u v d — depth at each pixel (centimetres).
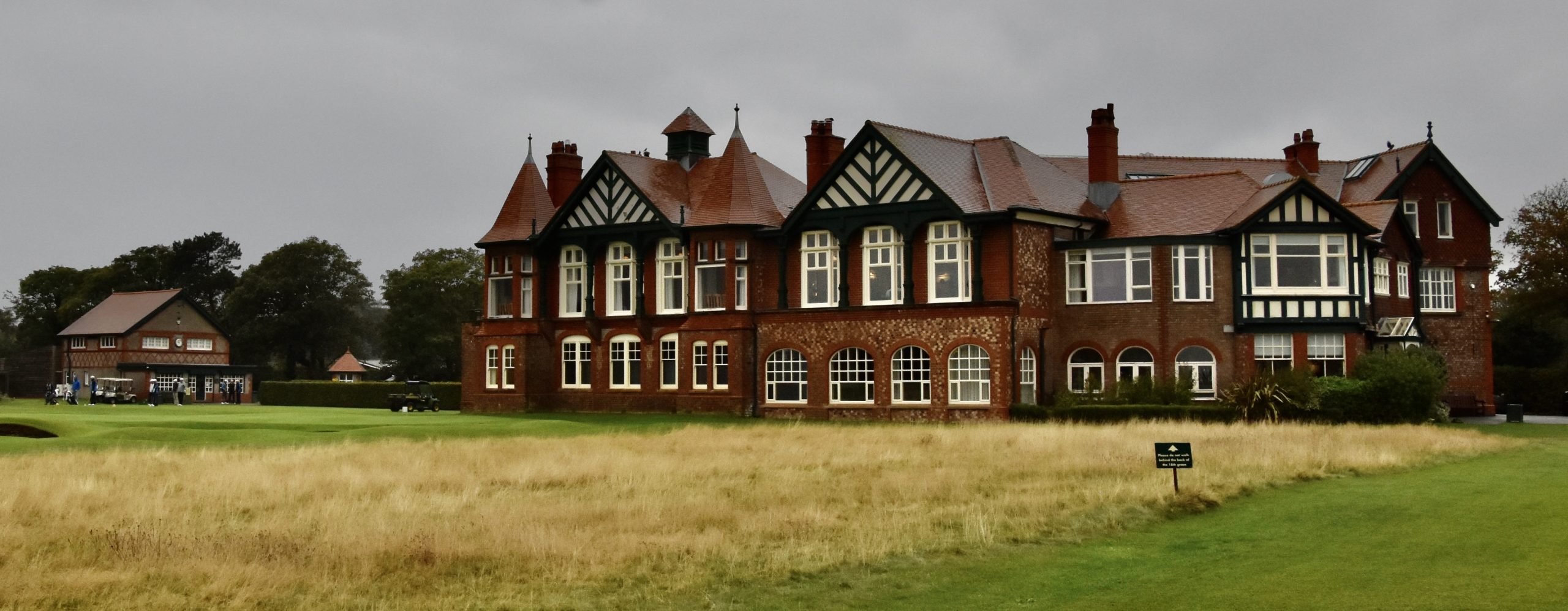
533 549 1659
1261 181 5512
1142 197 4631
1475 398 4916
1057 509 2003
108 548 1650
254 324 9588
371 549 1633
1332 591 1445
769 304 4850
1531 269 6131
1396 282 4634
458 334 8781
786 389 4719
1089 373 4469
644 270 5109
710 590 1514
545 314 5350
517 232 5366
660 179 5209
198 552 1622
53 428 3481
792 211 4741
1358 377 3975
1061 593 1492
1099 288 4456
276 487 2186
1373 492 2159
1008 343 4234
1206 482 2239
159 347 8969
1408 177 4906
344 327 9938
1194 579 1546
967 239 4412
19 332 11281
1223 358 4259
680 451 2953
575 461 2650
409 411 5550
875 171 4556
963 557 1688
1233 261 4269
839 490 2231
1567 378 5469
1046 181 4634
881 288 4594
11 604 1390
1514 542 1652
